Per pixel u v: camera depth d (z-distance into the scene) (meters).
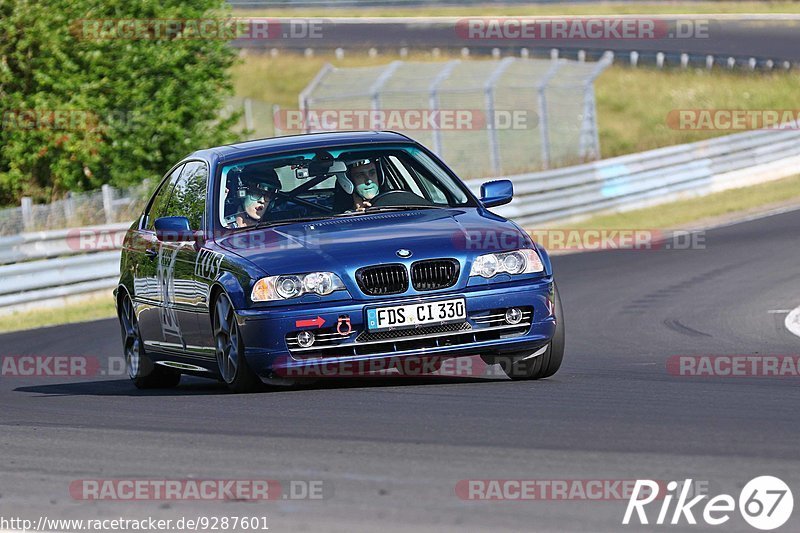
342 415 18.27
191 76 69.44
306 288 20.56
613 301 39.34
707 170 79.12
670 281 43.47
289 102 135.25
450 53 136.75
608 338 31.55
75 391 26.58
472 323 20.89
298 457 15.23
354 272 20.62
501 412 17.92
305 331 20.55
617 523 11.59
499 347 21.06
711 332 31.59
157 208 26.31
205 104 69.62
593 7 152.75
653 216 69.75
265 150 23.97
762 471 13.34
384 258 20.75
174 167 26.47
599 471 13.60
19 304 49.59
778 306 35.69
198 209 23.58
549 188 68.25
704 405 18.31
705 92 130.00
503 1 155.50
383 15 154.75
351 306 20.50
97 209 59.53
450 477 13.62
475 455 14.77
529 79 90.75
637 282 43.88
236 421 18.33
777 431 15.70
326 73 85.25
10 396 25.59
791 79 129.50
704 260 48.91
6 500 13.88
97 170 68.00
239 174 23.44
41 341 38.91
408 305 20.59
